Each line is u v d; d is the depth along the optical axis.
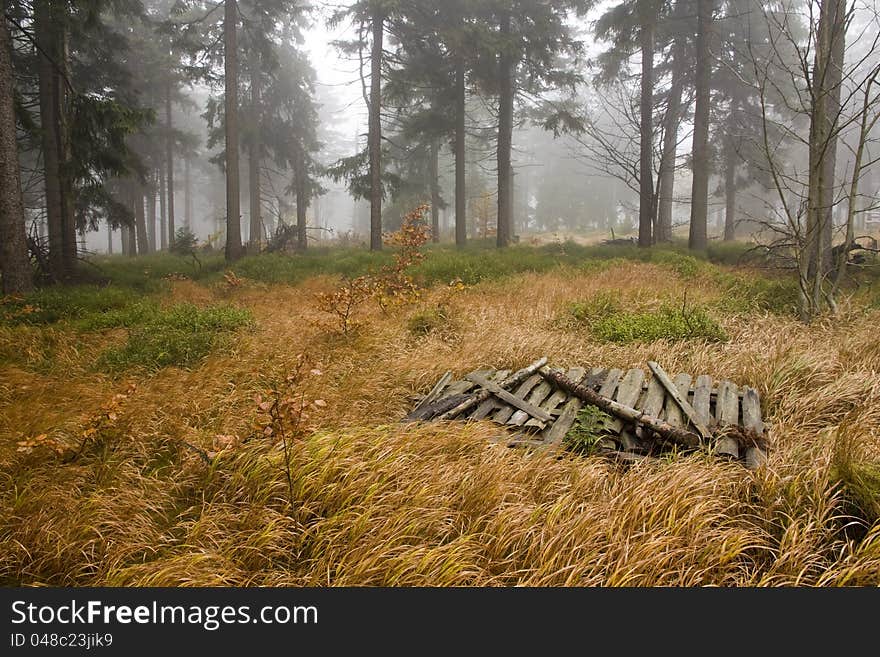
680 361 6.68
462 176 24.50
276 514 3.48
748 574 3.11
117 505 3.59
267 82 28.70
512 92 24.45
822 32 8.50
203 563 3.10
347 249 24.34
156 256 26.39
